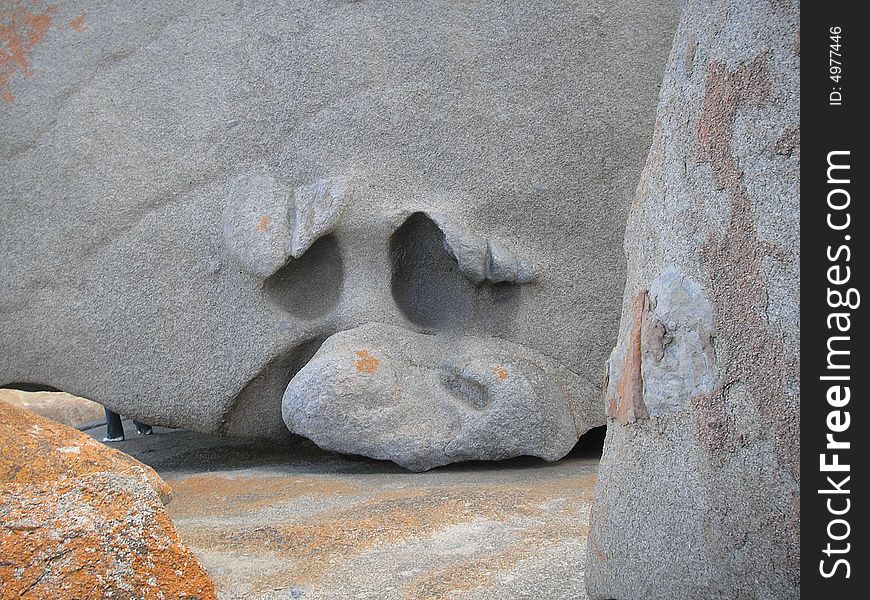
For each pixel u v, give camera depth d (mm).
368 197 2846
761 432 1135
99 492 1327
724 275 1202
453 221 2814
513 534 1931
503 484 2408
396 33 2949
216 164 2936
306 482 2549
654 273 1317
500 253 2783
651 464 1271
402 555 1820
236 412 2873
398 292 2920
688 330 1235
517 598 1561
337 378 2596
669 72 1363
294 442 2971
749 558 1132
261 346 2801
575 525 1977
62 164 2980
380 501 2246
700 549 1183
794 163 1141
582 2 2928
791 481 1103
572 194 2898
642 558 1266
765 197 1165
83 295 2916
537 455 2635
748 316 1166
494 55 2928
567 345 2840
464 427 2596
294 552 1858
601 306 2871
